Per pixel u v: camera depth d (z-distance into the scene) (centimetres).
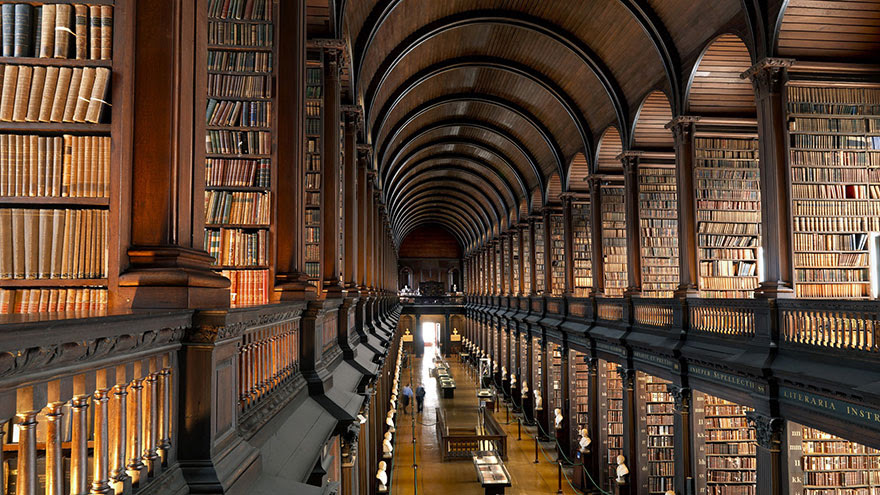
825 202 936
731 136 1198
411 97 1903
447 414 2517
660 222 1441
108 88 297
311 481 432
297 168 560
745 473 1148
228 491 262
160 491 229
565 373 1841
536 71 1688
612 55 1382
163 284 263
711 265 1188
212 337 265
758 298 875
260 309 342
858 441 659
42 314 193
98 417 198
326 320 701
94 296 299
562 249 2292
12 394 154
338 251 826
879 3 841
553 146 1961
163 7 287
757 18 912
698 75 1140
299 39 579
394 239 4112
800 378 734
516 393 2606
